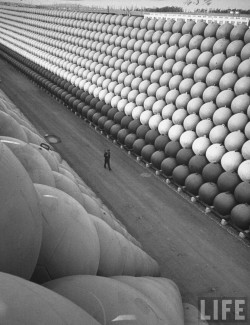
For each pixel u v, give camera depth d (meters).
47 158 5.08
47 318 1.33
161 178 12.12
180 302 4.74
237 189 8.93
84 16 19.86
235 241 8.59
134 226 9.15
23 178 1.92
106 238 3.59
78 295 2.15
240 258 7.95
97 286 2.28
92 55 18.27
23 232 1.81
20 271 1.86
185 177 10.77
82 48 19.50
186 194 10.94
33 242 1.91
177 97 11.96
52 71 23.36
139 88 13.98
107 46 17.08
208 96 10.69
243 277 7.31
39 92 24.92
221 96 10.23
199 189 10.05
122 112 15.13
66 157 13.80
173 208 10.15
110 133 15.53
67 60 21.25
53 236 2.57
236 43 10.51
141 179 12.06
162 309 3.16
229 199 9.10
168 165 11.47
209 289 6.92
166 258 7.85
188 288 6.93
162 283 4.95
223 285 7.05
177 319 3.24
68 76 20.66
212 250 8.21
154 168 12.57
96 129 17.23
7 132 4.72
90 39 18.88
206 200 9.74
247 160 9.13
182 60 12.34
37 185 2.98
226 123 10.09
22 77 30.02
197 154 10.62
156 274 6.12
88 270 2.77
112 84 16.09
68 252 2.61
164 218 9.59
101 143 15.52
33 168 3.72
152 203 10.42
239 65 10.16
